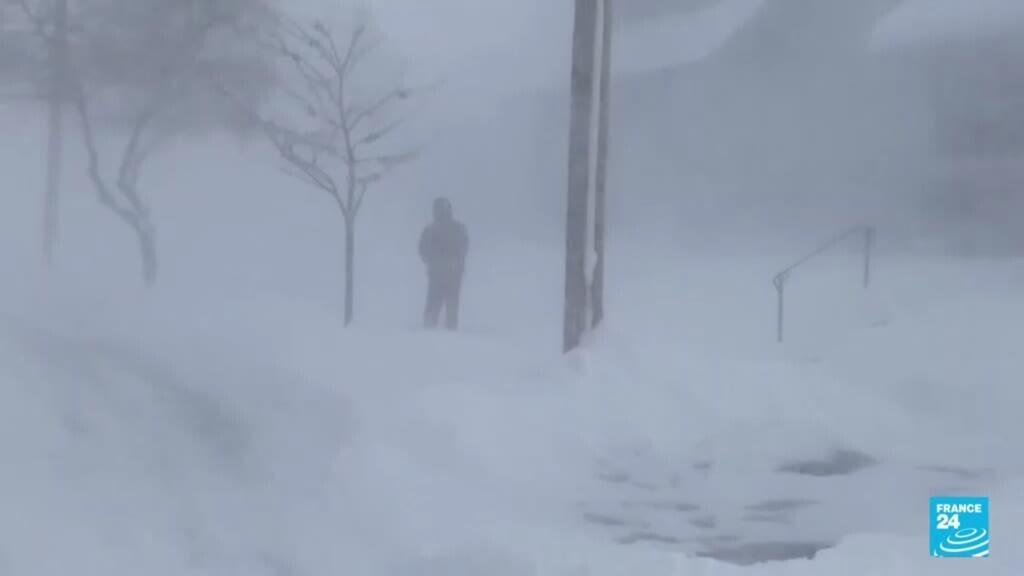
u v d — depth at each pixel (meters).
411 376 16.61
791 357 21.03
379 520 11.43
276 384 13.98
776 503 13.51
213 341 15.27
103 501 10.17
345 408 13.96
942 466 15.08
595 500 13.48
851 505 13.43
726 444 15.73
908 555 11.49
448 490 12.73
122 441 11.18
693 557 11.36
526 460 14.51
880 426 16.78
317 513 11.23
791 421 16.56
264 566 10.18
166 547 9.98
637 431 15.89
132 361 13.09
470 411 15.16
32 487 9.88
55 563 9.14
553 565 10.76
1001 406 17.61
